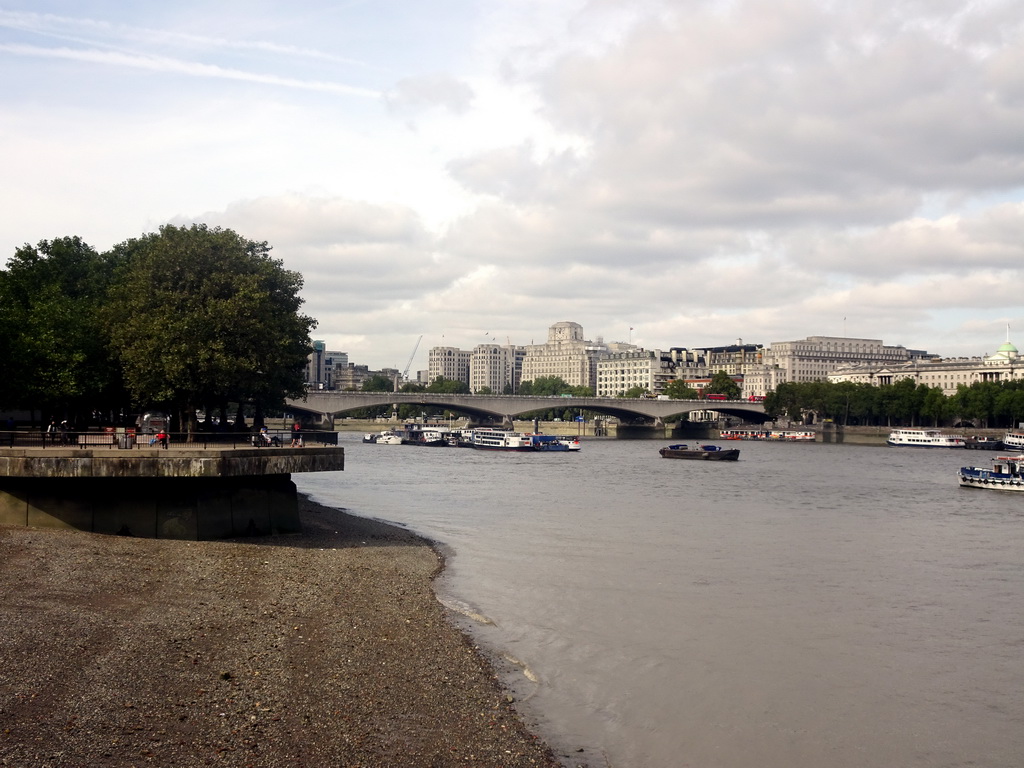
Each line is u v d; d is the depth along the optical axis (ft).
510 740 87.20
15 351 233.14
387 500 317.22
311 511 251.19
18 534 162.30
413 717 90.89
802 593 165.68
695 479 441.68
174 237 284.82
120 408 346.33
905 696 109.81
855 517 287.89
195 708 87.76
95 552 153.89
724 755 90.48
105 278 327.88
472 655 114.52
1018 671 120.47
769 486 404.77
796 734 96.73
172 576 143.13
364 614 130.41
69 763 73.56
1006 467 443.32
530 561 191.52
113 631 110.22
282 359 302.86
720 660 121.60
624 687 108.88
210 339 259.80
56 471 163.43
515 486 386.73
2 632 105.29
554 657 119.44
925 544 231.30
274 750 79.71
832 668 119.85
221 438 196.34
